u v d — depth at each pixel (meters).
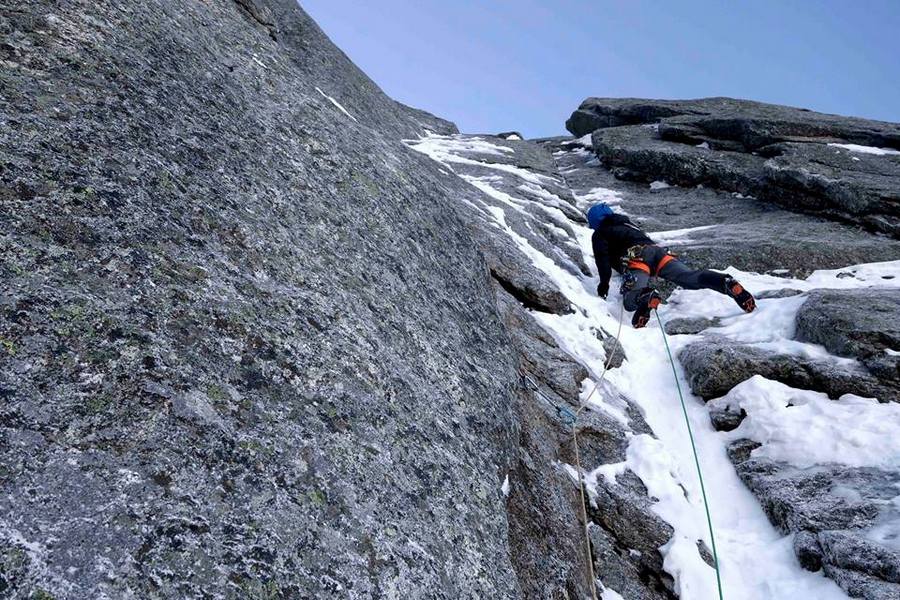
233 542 1.90
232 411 2.25
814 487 5.27
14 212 2.21
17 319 1.96
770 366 6.71
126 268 2.37
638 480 5.37
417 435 2.99
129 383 2.04
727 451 6.18
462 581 2.55
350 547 2.20
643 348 7.87
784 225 11.48
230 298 2.66
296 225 3.46
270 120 4.10
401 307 3.76
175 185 2.89
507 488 3.75
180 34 4.03
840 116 16.73
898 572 4.10
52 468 1.71
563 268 9.10
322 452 2.41
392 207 4.56
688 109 19.11
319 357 2.80
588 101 22.50
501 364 4.55
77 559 1.59
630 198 14.31
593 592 4.07
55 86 2.78
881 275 9.04
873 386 6.10
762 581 4.66
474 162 13.09
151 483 1.86
